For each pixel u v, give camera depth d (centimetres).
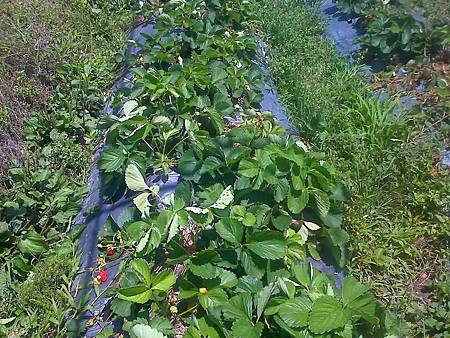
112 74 184
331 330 80
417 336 97
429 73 156
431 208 118
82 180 146
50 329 105
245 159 108
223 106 137
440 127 140
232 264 95
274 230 99
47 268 114
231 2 191
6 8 191
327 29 197
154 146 130
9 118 154
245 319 83
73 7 212
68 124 158
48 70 176
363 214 118
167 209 101
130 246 111
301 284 89
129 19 215
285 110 159
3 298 112
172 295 98
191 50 171
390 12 175
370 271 108
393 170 126
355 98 152
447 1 173
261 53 184
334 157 133
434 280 104
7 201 131
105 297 105
